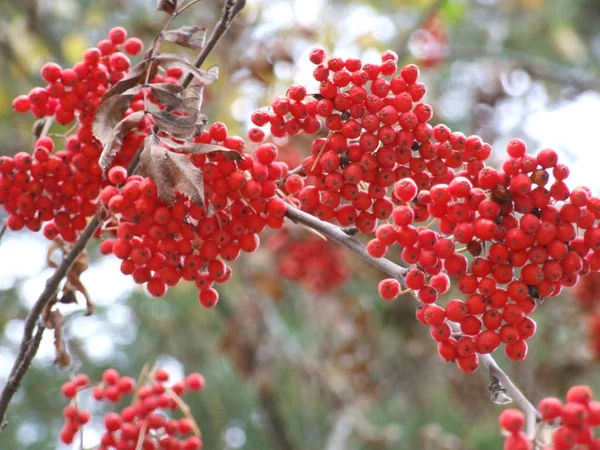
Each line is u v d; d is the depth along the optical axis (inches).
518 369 54.7
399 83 27.9
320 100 28.0
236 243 28.6
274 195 28.4
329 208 28.4
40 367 60.1
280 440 56.1
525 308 27.3
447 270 27.4
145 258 28.4
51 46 64.6
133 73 29.2
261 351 54.6
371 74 28.1
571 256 27.1
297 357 56.0
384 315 59.5
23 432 59.9
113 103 28.8
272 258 54.5
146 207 27.7
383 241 27.4
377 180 28.2
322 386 55.6
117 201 27.8
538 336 54.9
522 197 27.0
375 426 60.6
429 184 28.6
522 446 25.2
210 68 29.1
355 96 27.8
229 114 53.2
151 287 29.2
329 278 50.3
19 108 30.5
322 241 49.8
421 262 27.3
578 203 27.0
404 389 61.4
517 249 27.1
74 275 30.7
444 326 27.5
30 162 29.6
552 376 53.7
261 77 51.9
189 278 28.7
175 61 29.4
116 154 29.0
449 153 28.1
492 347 27.3
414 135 28.0
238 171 28.0
